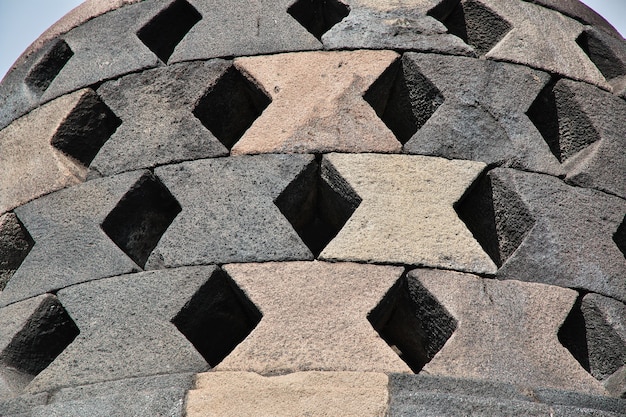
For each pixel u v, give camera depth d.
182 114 6.92
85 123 7.26
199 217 6.49
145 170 6.77
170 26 7.55
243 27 7.21
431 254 6.31
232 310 6.39
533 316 6.27
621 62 7.64
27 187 7.09
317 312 6.08
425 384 5.82
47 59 7.69
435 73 7.00
